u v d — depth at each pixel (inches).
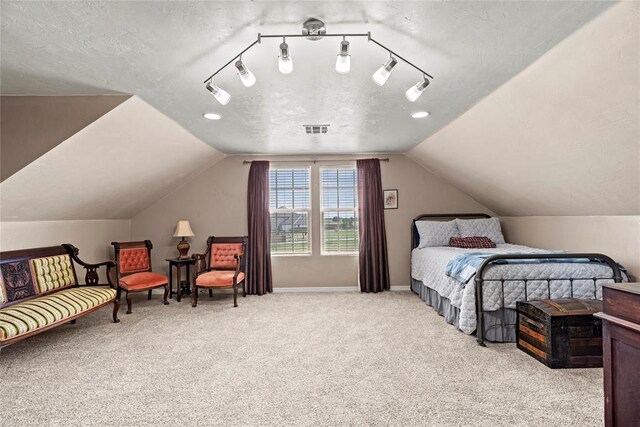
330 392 88.6
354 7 70.5
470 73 100.0
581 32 76.4
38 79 102.0
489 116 126.7
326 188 219.9
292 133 167.2
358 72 101.3
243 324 147.2
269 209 214.8
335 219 219.9
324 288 215.0
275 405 82.7
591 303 106.8
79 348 120.4
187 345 122.7
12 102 114.5
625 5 65.7
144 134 140.0
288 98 121.3
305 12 72.0
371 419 76.5
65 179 134.3
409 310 167.5
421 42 84.0
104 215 188.4
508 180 160.4
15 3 66.6
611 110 87.9
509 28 77.3
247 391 89.6
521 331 115.0
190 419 77.2
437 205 217.5
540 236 177.5
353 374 98.7
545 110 104.7
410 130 162.1
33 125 114.6
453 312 142.1
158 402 84.6
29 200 132.3
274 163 218.5
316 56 91.4
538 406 80.8
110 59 90.7
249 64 95.5
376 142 187.3
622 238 127.2
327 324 146.0
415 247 212.4
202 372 100.9
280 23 75.9
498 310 123.2
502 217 214.8
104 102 114.9
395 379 95.2
